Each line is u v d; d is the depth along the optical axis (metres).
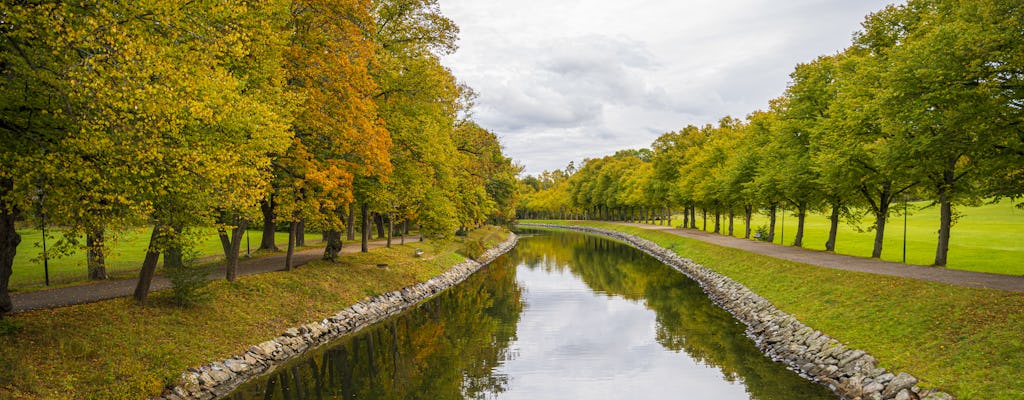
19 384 11.66
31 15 10.61
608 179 120.81
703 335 23.55
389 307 28.62
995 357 13.19
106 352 14.12
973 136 18.14
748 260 35.28
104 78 10.97
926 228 55.81
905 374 14.11
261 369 17.52
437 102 32.59
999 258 32.19
